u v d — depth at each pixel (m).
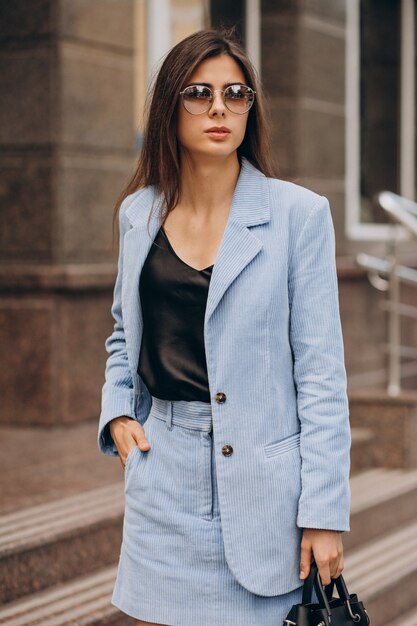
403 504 6.04
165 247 2.72
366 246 9.02
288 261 2.61
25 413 6.53
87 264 6.64
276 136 8.18
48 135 6.44
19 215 6.53
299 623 2.51
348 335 8.49
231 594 2.60
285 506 2.57
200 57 2.65
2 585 4.05
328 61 8.48
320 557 2.54
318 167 8.41
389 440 6.48
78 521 4.41
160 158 2.75
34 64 6.46
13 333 6.51
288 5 8.12
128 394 2.85
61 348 6.50
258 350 2.57
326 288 2.61
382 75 9.52
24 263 6.53
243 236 2.61
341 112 8.70
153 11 7.30
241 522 2.57
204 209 2.72
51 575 4.25
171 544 2.64
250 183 2.69
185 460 2.64
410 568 5.31
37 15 6.44
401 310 8.96
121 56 6.83
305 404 2.58
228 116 2.66
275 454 2.57
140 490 2.70
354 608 2.59
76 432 6.43
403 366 9.27
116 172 6.82
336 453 2.54
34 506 4.67
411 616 5.26
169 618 2.64
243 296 2.58
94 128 6.65
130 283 2.76
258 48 8.22
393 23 9.78
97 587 4.27
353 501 5.65
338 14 8.59
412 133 9.98
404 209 7.21
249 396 2.57
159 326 2.69
